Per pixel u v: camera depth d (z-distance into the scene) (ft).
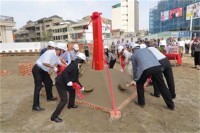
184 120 13.07
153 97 17.54
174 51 36.60
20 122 13.26
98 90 16.26
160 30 155.02
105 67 19.26
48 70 16.05
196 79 25.20
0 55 79.20
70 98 14.94
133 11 245.86
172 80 16.16
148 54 14.51
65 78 12.71
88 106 15.42
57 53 15.78
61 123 12.88
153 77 14.62
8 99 18.40
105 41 93.61
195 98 17.52
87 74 18.33
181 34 92.27
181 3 128.57
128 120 13.11
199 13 70.85
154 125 12.42
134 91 18.35
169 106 14.83
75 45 19.90
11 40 136.98
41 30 233.14
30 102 17.25
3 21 129.29
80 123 12.82
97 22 17.67
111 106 14.48
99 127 12.26
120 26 252.62
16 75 32.01
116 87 16.81
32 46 102.89
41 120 13.43
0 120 13.70
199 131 11.66
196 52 32.94
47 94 17.10
